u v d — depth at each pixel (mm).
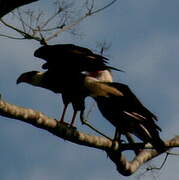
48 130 9523
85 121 11609
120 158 11000
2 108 8422
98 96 12086
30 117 8938
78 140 10086
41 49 12008
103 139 10648
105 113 12008
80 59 12055
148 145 11531
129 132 11750
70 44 11703
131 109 11852
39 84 12695
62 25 10656
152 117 11695
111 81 12633
